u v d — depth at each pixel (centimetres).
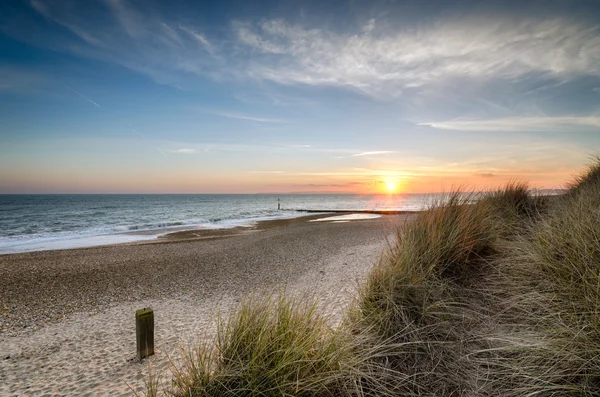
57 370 398
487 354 293
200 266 1066
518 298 355
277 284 798
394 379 272
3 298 769
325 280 752
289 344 268
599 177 720
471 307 376
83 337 518
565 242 364
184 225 2706
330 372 258
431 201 595
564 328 265
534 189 848
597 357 229
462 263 474
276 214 4259
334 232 1848
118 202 8856
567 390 228
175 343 451
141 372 371
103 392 333
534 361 262
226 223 2861
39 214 4178
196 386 242
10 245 1691
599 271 285
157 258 1215
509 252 476
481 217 556
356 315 360
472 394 252
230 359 259
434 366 288
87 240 1847
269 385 245
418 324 343
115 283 886
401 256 439
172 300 724
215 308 634
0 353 462
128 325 568
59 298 765
